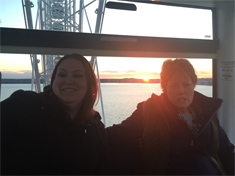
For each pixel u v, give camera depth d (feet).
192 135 3.42
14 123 2.56
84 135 3.06
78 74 3.05
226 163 3.83
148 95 5.60
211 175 3.32
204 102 3.73
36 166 2.55
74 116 3.25
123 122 4.09
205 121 3.52
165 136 3.27
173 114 3.41
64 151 2.70
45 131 2.64
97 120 3.58
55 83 2.98
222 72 6.15
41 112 2.72
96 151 3.16
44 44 4.55
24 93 2.87
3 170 2.42
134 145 3.87
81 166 2.85
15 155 2.48
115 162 3.80
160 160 3.21
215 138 3.59
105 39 4.92
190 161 3.29
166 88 3.63
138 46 5.19
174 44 5.49
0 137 2.44
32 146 2.55
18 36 4.37
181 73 3.44
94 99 3.42
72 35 4.70
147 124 3.45
